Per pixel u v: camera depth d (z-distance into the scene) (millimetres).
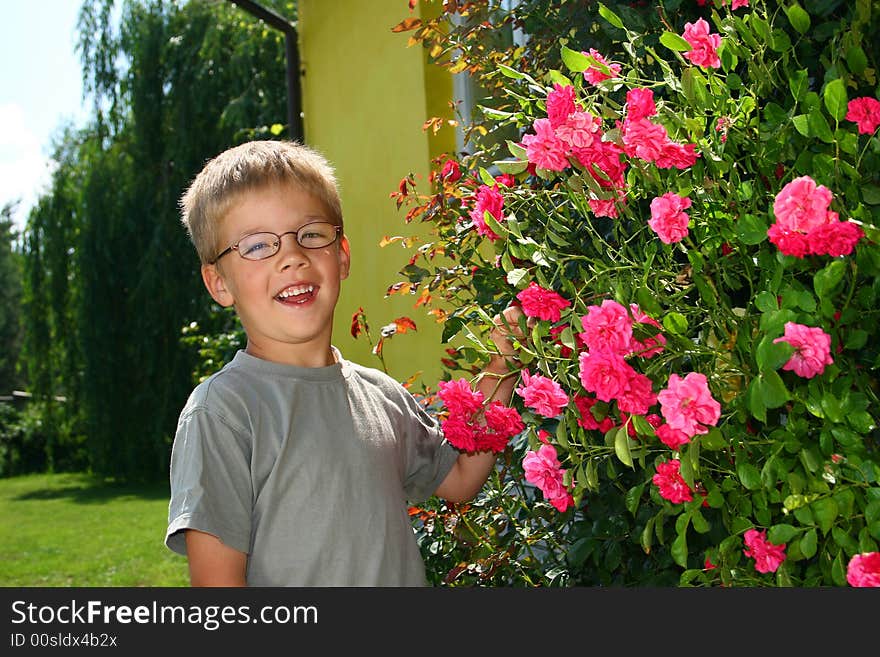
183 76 12672
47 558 9141
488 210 1707
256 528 1473
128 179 12938
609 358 1390
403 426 1722
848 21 1570
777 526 1283
